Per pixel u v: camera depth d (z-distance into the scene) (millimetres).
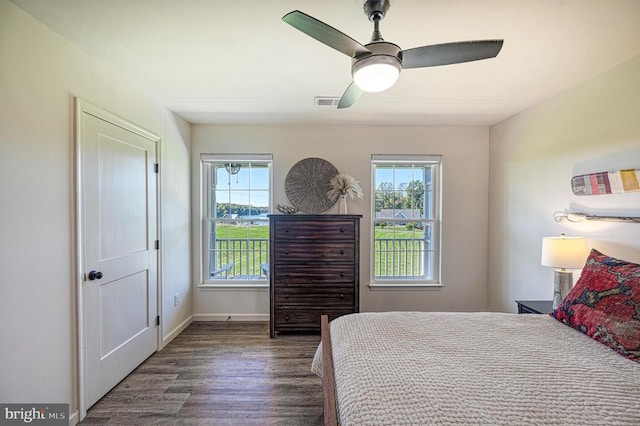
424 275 3682
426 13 1529
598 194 2148
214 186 3682
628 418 903
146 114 2635
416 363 1234
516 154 3109
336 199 3537
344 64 2107
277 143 3578
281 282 3117
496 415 910
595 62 2014
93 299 2002
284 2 1460
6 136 1452
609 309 1472
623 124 1993
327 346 1536
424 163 3652
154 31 1713
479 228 3607
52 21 1614
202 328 3369
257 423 1868
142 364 2570
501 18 1568
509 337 1506
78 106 1864
